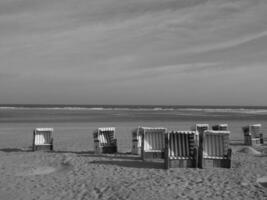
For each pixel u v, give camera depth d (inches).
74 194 307.1
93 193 309.3
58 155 514.0
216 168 415.8
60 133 853.8
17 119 1486.2
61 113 2246.6
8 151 564.7
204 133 428.1
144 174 383.2
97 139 534.0
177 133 424.5
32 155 515.8
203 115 2206.0
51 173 397.4
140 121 1427.2
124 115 2058.3
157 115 2111.2
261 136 685.9
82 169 411.5
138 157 497.7
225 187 329.7
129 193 307.3
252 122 1453.0
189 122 1378.0
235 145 665.6
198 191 315.3
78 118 1631.4
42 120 1433.3
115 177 369.7
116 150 543.8
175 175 377.7
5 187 331.9
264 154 536.4
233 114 2482.8
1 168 421.1
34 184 342.6
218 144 428.1
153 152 472.7
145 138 476.4
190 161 420.5
